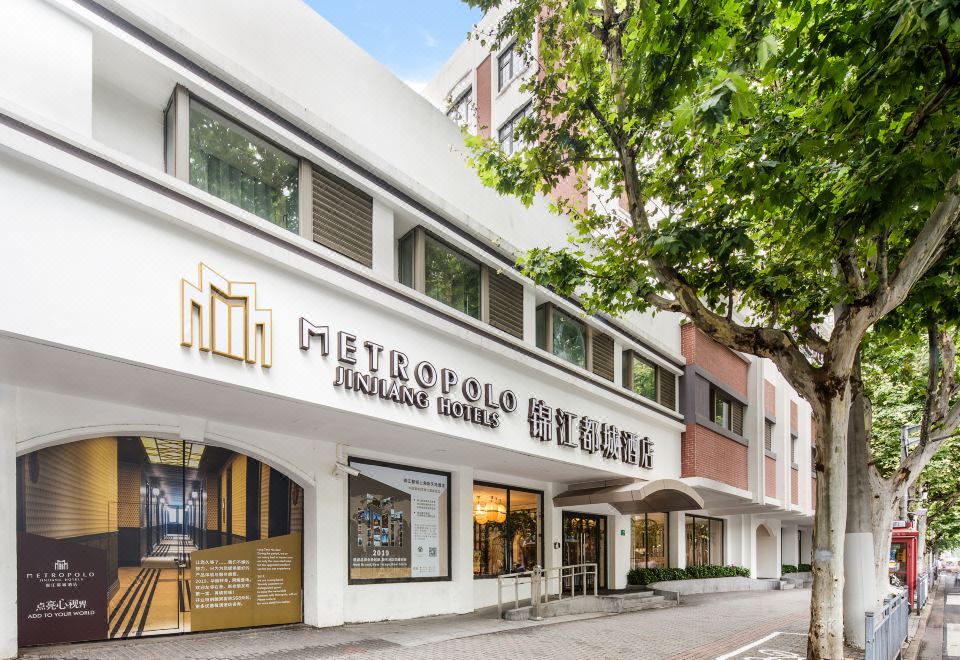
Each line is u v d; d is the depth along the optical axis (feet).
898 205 20.71
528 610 46.14
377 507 43.09
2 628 25.18
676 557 77.56
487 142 37.04
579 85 31.27
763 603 64.08
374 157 35.01
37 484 27.99
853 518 37.19
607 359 56.95
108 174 22.54
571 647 35.17
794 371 27.99
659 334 64.75
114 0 24.54
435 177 39.91
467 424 38.88
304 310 30.04
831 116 21.79
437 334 37.65
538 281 35.86
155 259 24.23
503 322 44.91
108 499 30.55
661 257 29.32
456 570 48.01
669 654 34.30
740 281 32.45
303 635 34.88
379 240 36.06
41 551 27.89
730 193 26.40
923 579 75.10
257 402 29.73
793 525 125.80
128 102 28.43
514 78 84.53
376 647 32.86
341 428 35.47
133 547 31.17
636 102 27.55
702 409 69.31
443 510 48.19
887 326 34.55
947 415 40.40
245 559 35.81
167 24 26.30
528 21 32.04
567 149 33.27
